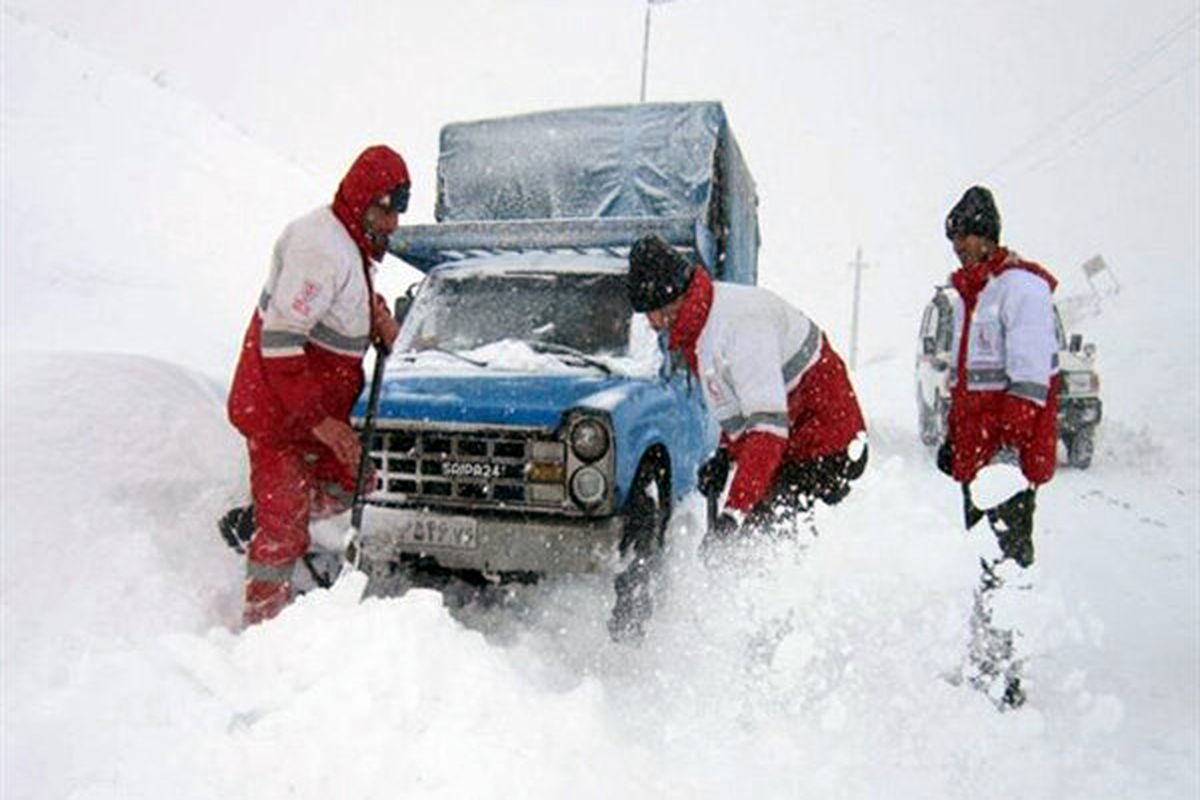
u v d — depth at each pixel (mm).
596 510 3893
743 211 7562
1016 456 3627
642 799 2539
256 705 2689
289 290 3295
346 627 2900
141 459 3855
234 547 3838
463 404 4027
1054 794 2789
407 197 3627
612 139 6223
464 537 3926
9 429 3592
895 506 3982
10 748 2410
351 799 2363
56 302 8867
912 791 2766
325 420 3422
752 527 3611
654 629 3988
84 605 3191
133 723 2559
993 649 3455
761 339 3324
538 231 5547
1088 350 11633
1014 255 3775
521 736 2602
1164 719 3383
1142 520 7531
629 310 5160
